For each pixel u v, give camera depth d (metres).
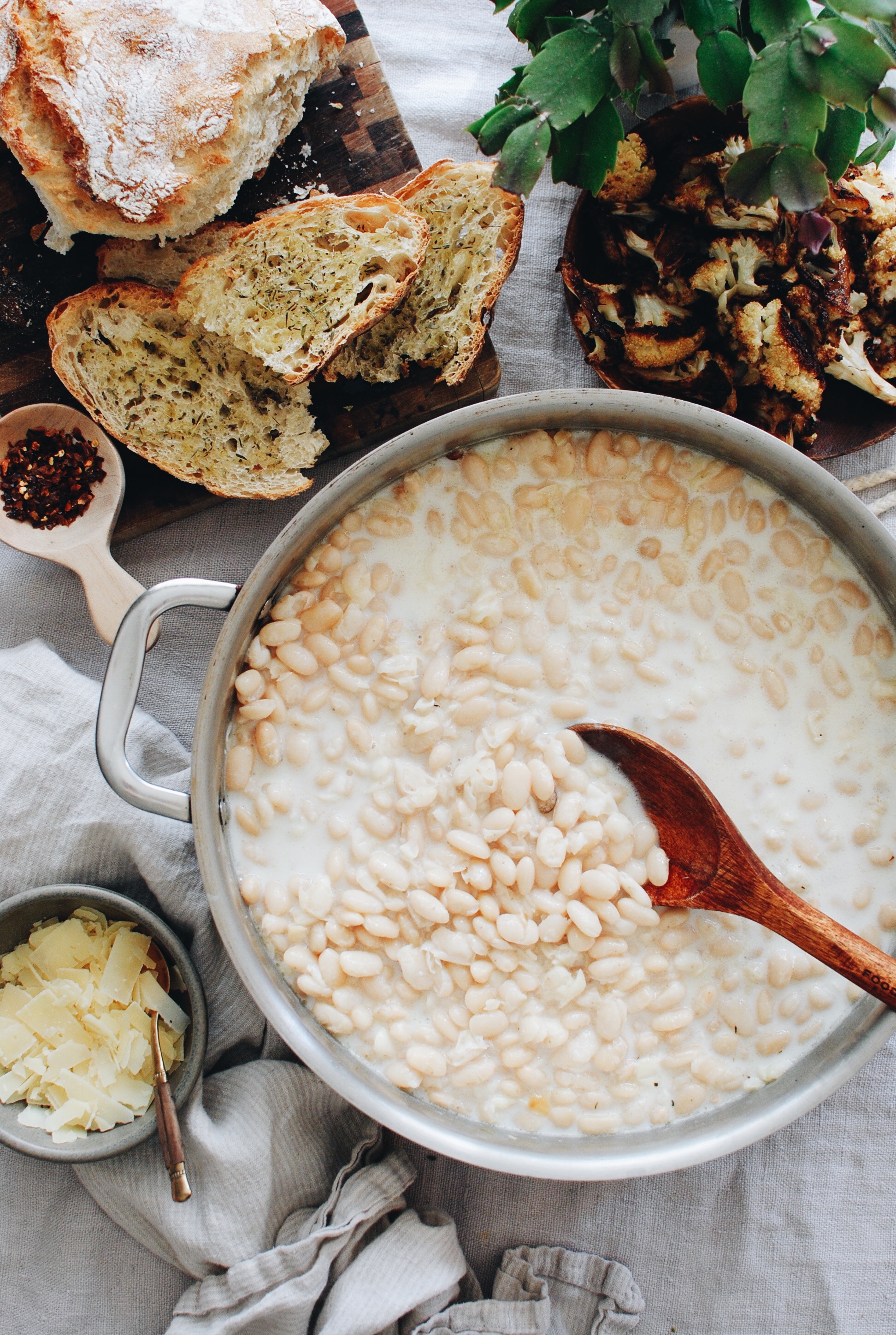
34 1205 0.75
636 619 0.72
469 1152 0.67
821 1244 0.77
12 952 0.74
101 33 0.70
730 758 0.72
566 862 0.70
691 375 0.74
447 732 0.71
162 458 0.75
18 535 0.74
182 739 0.79
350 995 0.71
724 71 0.63
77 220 0.71
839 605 0.72
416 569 0.72
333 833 0.71
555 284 0.80
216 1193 0.73
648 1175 0.67
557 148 0.65
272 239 0.72
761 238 0.70
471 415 0.68
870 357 0.74
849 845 0.72
